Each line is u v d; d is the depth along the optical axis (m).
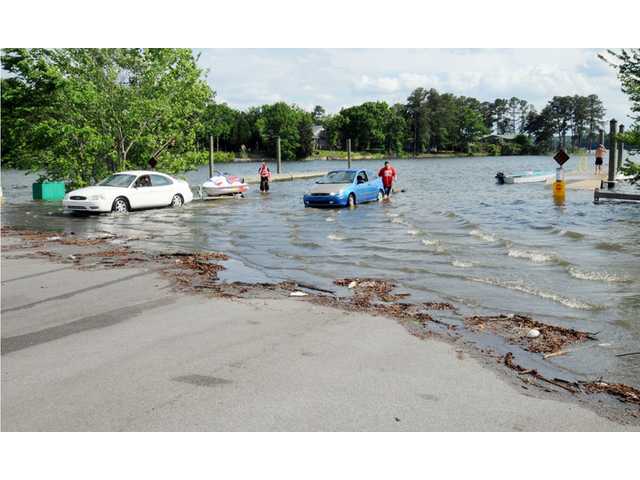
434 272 10.66
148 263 11.68
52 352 6.13
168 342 6.46
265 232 16.83
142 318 7.50
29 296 8.77
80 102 27.17
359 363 5.77
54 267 11.22
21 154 28.64
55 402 4.86
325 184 25.48
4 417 4.61
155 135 30.34
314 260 12.12
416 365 5.72
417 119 174.62
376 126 172.12
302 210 23.61
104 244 14.55
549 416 4.63
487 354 6.09
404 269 10.98
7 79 27.53
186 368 5.62
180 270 10.95
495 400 4.91
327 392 5.05
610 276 9.95
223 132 154.38
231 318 7.49
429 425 4.48
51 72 26.31
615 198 24.41
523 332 6.92
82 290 9.18
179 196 25.78
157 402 4.85
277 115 152.88
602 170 52.25
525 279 9.92
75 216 21.66
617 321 7.37
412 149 181.88
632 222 17.69
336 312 7.80
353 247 13.77
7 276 10.34
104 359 5.89
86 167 29.31
